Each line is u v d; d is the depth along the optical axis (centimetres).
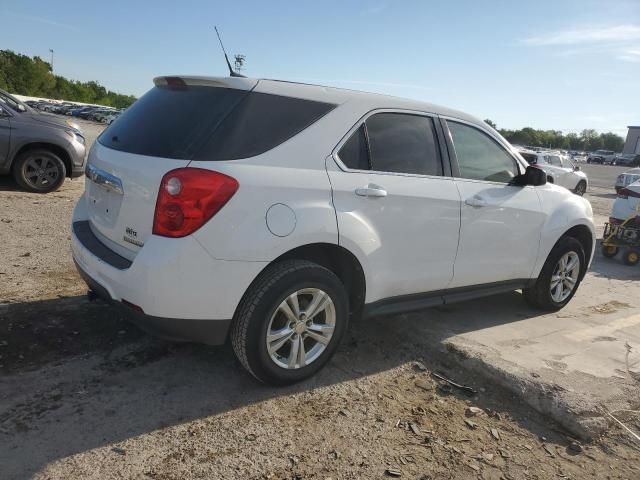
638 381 373
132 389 320
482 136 434
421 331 427
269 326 311
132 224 305
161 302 285
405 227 365
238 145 300
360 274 350
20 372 327
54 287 466
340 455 276
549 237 476
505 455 290
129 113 362
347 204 332
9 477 240
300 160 318
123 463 255
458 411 329
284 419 303
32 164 902
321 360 342
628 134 7831
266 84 322
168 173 286
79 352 357
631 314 534
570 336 452
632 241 789
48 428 276
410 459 279
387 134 366
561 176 2033
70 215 760
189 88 333
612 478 280
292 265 315
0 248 570
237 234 290
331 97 344
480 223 414
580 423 317
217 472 255
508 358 387
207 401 314
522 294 546
